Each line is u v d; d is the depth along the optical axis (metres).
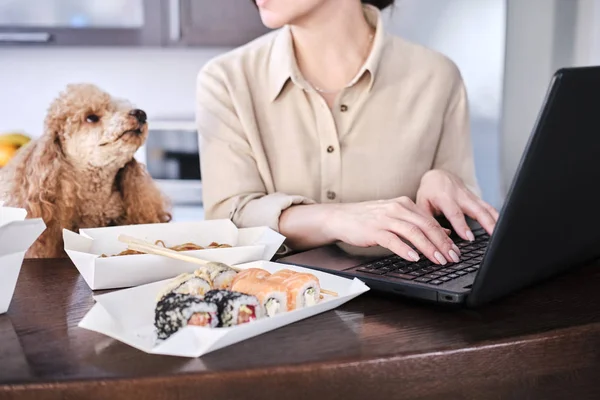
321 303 0.81
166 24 2.31
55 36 2.32
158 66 2.65
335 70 1.49
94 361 0.70
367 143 1.49
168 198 1.62
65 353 0.72
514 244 0.78
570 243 0.88
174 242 1.06
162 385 0.66
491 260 0.78
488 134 2.16
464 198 1.23
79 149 1.41
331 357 0.70
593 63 2.16
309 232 1.20
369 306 0.86
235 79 1.49
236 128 1.46
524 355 0.76
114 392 0.65
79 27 2.32
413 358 0.71
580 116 0.74
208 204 1.44
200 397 0.67
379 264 0.97
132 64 2.65
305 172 1.48
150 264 0.92
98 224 1.45
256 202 1.33
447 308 0.85
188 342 0.70
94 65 2.65
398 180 1.50
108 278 0.91
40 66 2.64
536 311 0.84
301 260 1.02
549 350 0.77
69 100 1.43
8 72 2.64
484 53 2.12
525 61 2.17
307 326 0.79
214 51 2.64
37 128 2.66
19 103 2.65
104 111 1.45
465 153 1.61
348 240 1.10
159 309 0.74
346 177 1.49
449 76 1.57
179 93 2.66
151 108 2.66
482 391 0.75
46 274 1.00
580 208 0.84
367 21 1.55
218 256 0.95
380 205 1.11
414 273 0.92
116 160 1.43
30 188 1.35
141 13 2.30
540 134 0.71
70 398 0.65
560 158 0.75
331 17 1.44
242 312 0.76
